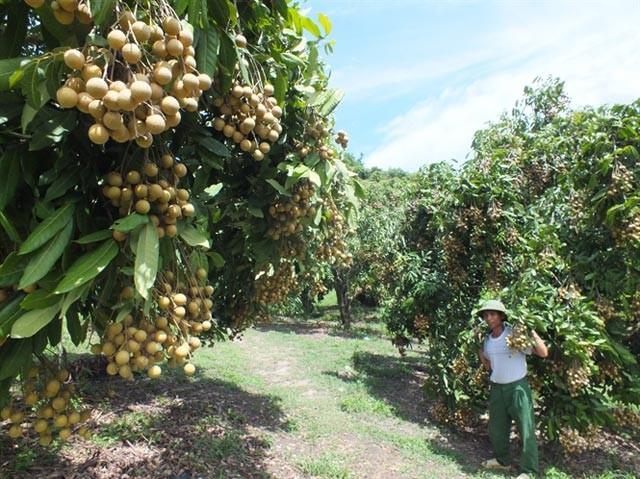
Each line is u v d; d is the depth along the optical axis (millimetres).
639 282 3936
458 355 4793
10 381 1505
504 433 3980
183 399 4746
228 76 1863
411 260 6059
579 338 3732
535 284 4074
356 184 2922
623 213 3799
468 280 5285
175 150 2004
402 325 6656
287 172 2410
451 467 3895
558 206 4598
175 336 1590
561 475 3766
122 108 1188
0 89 1312
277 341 9477
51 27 1348
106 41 1273
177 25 1361
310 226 2820
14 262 1324
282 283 3479
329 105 2521
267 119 2002
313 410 5035
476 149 5957
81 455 3193
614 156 3826
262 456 3668
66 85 1244
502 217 4598
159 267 1552
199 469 3250
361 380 6539
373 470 3684
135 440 3539
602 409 3906
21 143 1489
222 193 2604
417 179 6828
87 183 1569
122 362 1413
